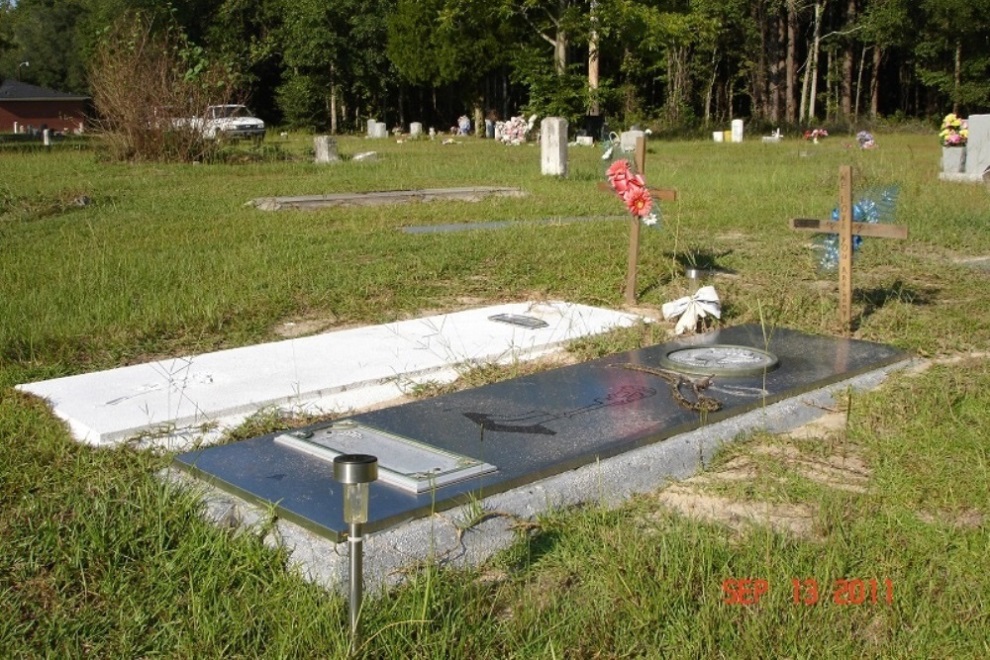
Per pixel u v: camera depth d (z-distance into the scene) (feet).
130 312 22.66
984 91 157.58
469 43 154.10
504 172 63.82
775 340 21.34
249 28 186.60
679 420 15.80
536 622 10.44
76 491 13.42
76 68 242.58
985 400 17.56
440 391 18.42
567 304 24.81
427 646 10.00
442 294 26.12
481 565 11.94
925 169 63.00
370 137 151.12
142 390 17.58
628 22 127.24
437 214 41.45
